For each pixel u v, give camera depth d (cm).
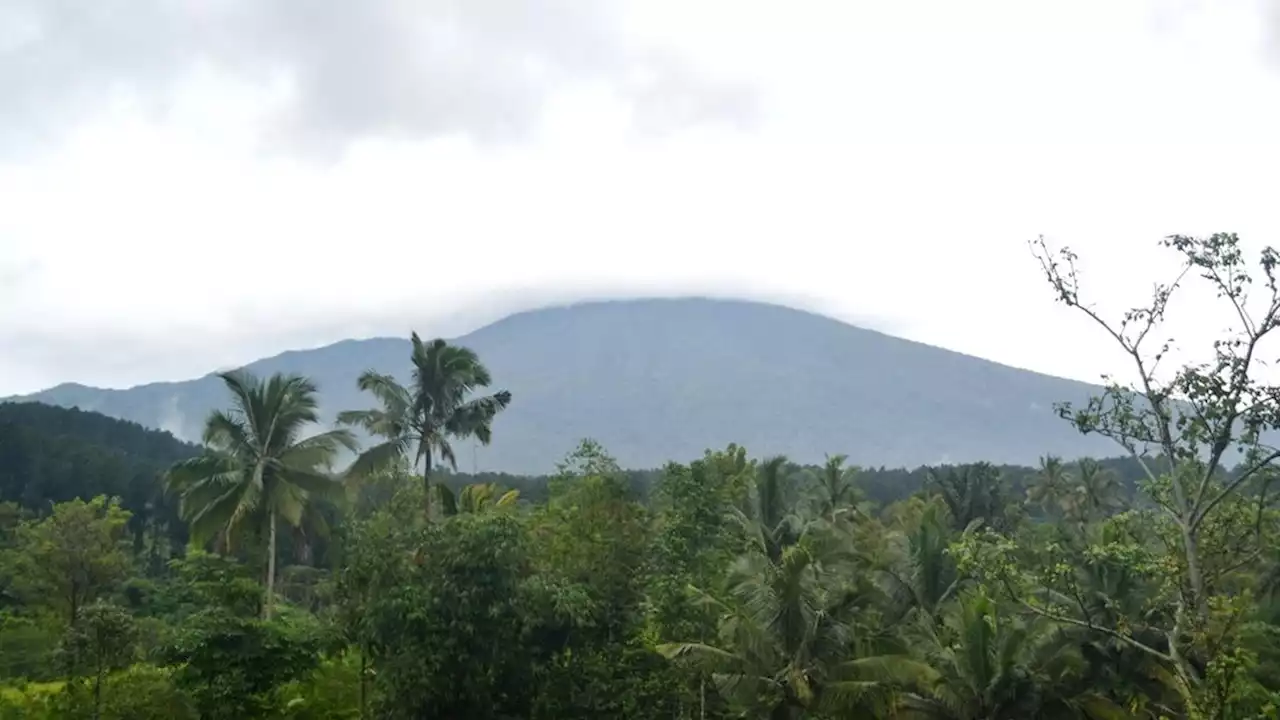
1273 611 2148
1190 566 1499
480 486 3744
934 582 3203
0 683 2939
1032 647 2622
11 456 6331
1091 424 1560
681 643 2392
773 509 3747
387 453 3575
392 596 2248
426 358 3666
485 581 2236
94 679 2225
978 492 5781
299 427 3556
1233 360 1433
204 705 2283
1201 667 1585
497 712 2339
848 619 2775
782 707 2542
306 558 4944
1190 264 1462
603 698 2386
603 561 2520
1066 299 1694
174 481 3466
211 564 2559
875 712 2572
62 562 3984
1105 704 2603
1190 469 1584
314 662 2488
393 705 2217
